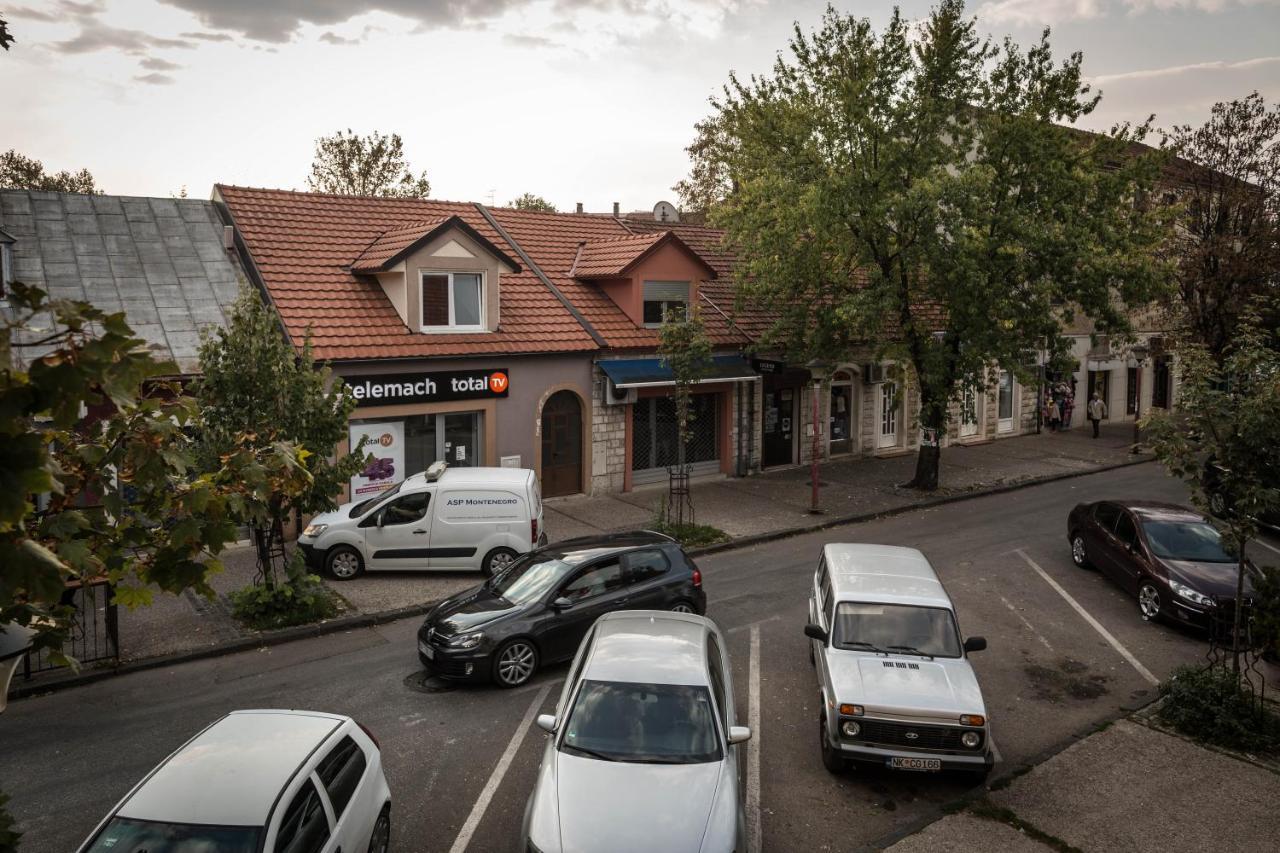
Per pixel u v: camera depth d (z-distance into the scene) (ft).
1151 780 29.35
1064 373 66.33
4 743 31.45
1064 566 54.34
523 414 65.98
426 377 60.64
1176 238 92.02
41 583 11.30
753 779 29.27
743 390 79.30
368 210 72.23
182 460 15.72
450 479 50.62
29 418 12.29
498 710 34.06
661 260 73.41
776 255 68.13
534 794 23.54
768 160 69.15
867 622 32.17
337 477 42.73
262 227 65.57
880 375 90.22
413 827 26.05
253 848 17.80
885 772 29.86
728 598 47.75
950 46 65.46
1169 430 33.60
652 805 22.39
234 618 43.75
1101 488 78.18
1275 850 25.38
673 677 26.35
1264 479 32.40
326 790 20.61
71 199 63.67
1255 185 94.17
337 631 43.27
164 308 57.06
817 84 68.18
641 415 74.49
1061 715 34.53
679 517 60.03
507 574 39.88
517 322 67.36
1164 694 35.81
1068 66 66.13
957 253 61.52
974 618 45.24
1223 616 40.32
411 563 50.14
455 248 62.34
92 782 28.60
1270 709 34.73
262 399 41.32
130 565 16.72
